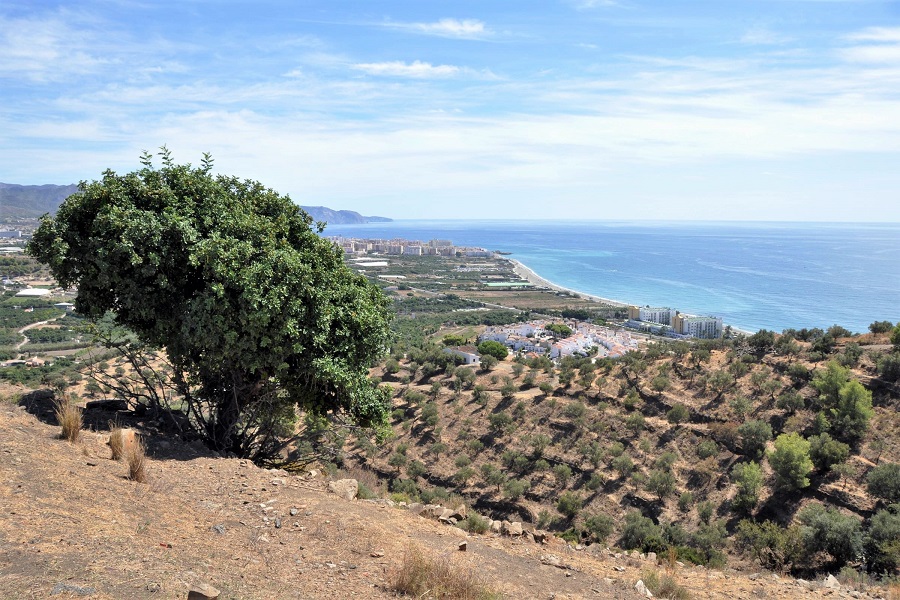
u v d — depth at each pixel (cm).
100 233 1098
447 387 7119
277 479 955
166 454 1021
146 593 473
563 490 5022
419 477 5484
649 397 5619
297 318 1131
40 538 537
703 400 5262
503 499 5066
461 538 900
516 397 6412
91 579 475
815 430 4366
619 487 4825
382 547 741
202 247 1071
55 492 669
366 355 1274
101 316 1185
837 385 4431
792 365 5006
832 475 3966
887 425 4122
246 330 1094
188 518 721
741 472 4275
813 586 960
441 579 639
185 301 1132
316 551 696
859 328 13675
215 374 1288
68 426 922
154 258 1069
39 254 1128
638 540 3784
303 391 1249
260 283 1081
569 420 5722
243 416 1359
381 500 1048
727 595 854
